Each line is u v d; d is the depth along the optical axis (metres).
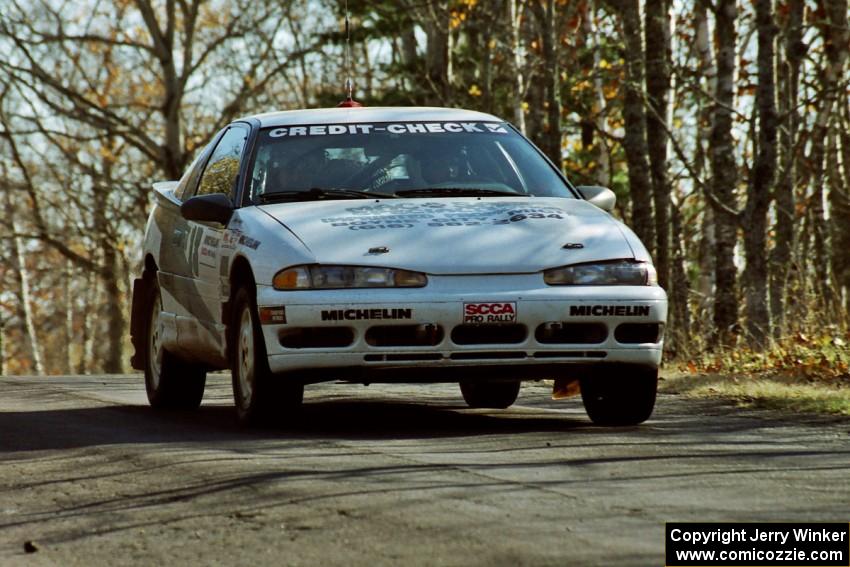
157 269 20.22
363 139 17.86
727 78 37.16
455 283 15.15
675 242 47.69
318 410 19.31
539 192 17.62
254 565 8.52
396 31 69.62
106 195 78.12
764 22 32.78
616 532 9.11
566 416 18.55
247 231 16.25
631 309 15.51
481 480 11.38
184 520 10.02
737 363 26.88
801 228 54.91
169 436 15.43
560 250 15.58
